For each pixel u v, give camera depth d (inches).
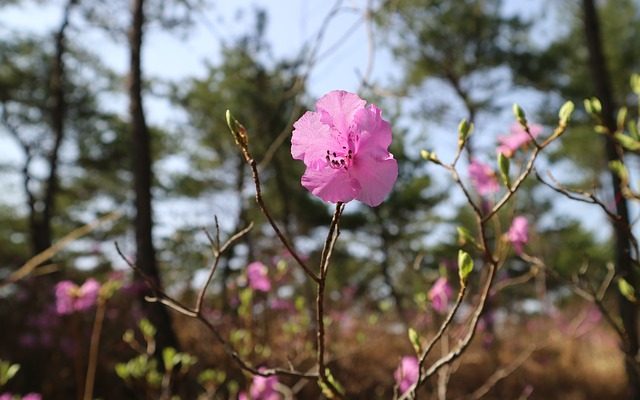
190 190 588.4
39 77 607.8
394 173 45.8
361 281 660.7
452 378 306.5
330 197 46.2
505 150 93.4
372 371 281.7
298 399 183.5
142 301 306.8
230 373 190.9
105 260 466.6
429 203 650.8
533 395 320.2
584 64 530.3
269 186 545.0
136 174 318.7
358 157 46.4
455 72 554.3
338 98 47.7
